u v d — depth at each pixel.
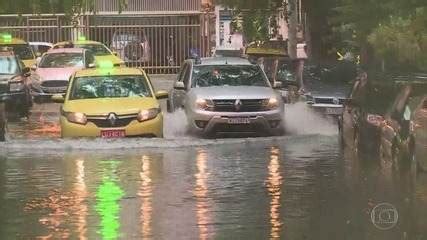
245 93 23.17
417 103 17.53
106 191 14.85
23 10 27.48
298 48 44.22
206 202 13.80
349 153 20.31
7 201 14.01
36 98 37.50
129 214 12.84
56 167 17.78
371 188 15.30
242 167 17.77
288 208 13.34
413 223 12.29
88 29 54.69
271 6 40.06
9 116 30.98
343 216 12.76
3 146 21.22
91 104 21.56
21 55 43.78
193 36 55.66
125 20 55.75
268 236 11.41
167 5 55.97
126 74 23.11
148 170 17.23
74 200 14.03
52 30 55.03
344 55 37.62
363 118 19.97
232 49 50.44
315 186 15.45
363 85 21.14
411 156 17.20
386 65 28.06
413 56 26.69
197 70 25.23
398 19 26.08
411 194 14.64
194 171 17.14
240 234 11.51
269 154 19.98
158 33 55.41
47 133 25.88
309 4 37.59
